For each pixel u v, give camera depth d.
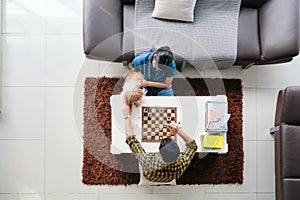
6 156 2.99
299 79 3.11
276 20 2.71
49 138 3.01
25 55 3.04
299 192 2.56
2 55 3.03
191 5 2.66
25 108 3.02
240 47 2.76
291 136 2.60
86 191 2.99
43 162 3.00
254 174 3.05
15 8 3.05
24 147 3.00
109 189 2.99
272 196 3.05
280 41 2.67
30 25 3.05
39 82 3.04
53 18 3.06
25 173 2.99
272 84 3.10
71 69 3.05
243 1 2.80
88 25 2.66
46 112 3.02
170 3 2.65
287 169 2.59
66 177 3.00
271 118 3.08
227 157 3.04
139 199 3.00
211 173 3.02
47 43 3.05
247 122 3.07
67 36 3.06
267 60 2.76
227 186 3.04
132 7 2.77
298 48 2.65
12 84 3.03
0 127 3.00
